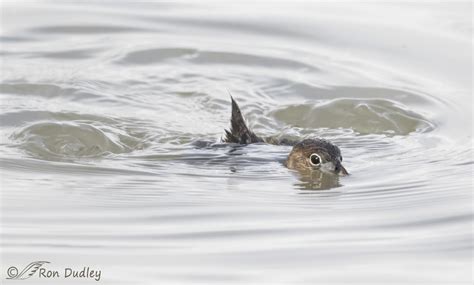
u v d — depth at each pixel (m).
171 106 26.55
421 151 23.94
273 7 34.06
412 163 23.06
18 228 19.17
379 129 25.64
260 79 28.47
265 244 18.53
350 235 19.05
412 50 30.22
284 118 26.12
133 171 22.25
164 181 21.66
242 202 20.61
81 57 29.64
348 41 31.03
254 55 29.94
